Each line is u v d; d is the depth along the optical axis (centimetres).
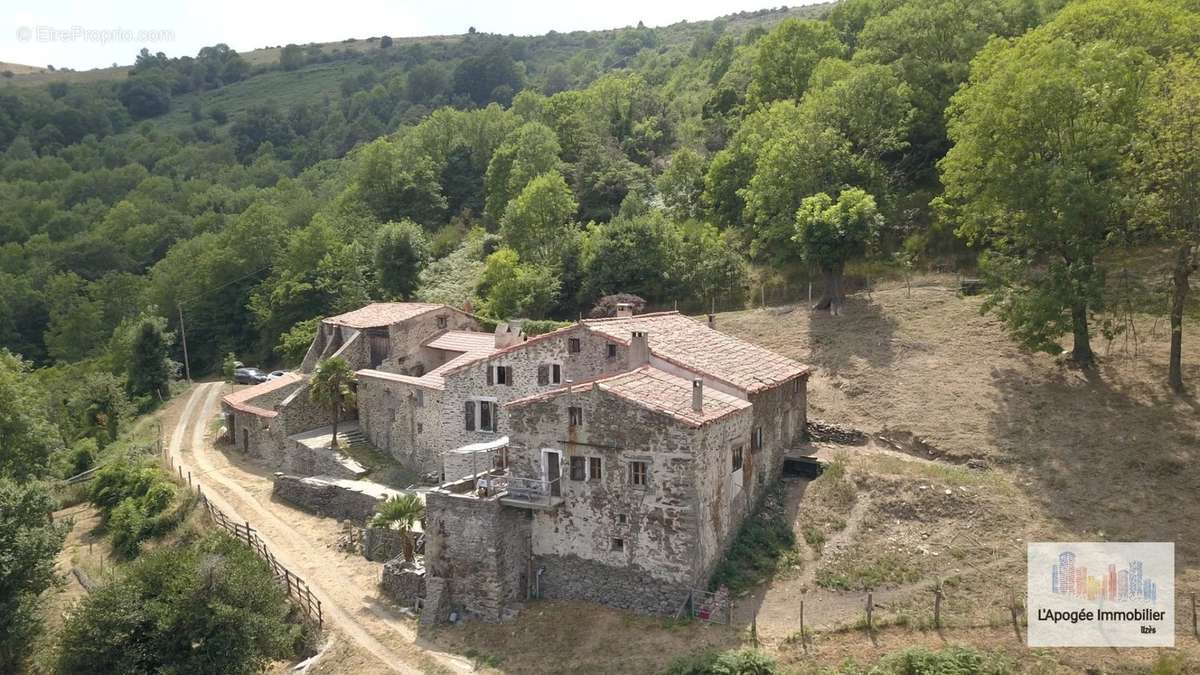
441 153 11112
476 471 4134
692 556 3331
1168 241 4650
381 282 7994
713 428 3488
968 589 3231
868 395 4734
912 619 3081
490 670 3244
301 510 4834
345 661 3412
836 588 3369
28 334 10450
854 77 6694
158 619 3219
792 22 8731
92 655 3189
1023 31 7062
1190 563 3194
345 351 5766
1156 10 5166
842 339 5362
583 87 19012
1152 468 3700
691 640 3169
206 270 9288
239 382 7744
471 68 18600
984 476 3856
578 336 4262
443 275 8331
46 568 3875
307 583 4003
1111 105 4275
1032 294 4294
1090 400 4244
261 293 8919
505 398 4488
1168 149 3900
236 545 4147
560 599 3622
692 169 8362
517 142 9825
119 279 10275
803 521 3794
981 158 4666
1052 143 4419
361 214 9944
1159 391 4184
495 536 3547
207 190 13362
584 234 7594
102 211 12650
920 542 3531
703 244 6862
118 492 5212
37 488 3994
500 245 8356
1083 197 4069
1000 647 2884
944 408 4459
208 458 5744
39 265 11062
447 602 3641
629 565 3466
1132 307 4778
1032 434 4103
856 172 6350
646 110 11494
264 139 17412
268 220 9575
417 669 3319
